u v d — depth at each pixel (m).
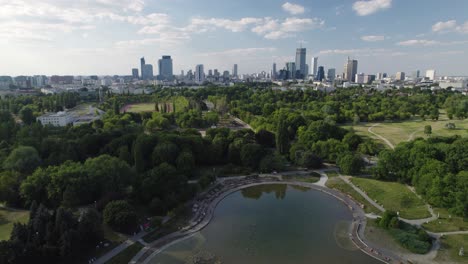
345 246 91.00
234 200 124.44
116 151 147.12
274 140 183.12
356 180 137.75
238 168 151.25
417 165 124.25
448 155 126.19
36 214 84.50
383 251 87.75
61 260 77.81
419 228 95.75
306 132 182.38
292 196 128.38
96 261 80.88
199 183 129.00
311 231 100.00
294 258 85.12
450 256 84.25
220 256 85.75
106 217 93.44
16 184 109.12
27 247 73.62
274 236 96.88
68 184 103.88
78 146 151.12
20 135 163.50
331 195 128.12
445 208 107.25
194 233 97.69
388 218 99.50
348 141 179.50
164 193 111.62
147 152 148.75
